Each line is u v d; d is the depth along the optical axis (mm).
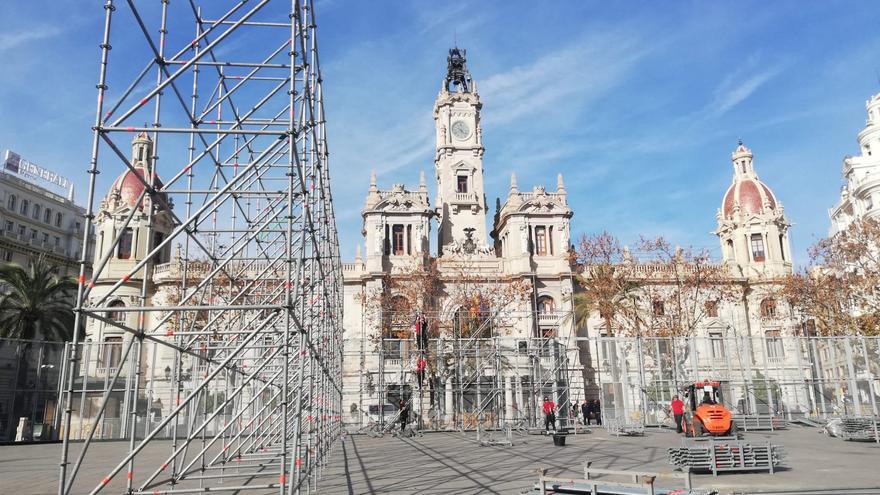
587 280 64062
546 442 34438
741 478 18719
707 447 20047
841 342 45719
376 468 22188
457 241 74312
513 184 73688
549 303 70562
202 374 44094
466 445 32875
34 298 49312
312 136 14953
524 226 71750
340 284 37625
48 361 42719
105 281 63094
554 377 49062
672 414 42438
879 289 52875
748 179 80062
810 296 57500
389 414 52844
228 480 19453
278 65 15914
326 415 22484
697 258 61750
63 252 91625
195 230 17203
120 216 65812
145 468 24000
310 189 15031
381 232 70562
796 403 44188
